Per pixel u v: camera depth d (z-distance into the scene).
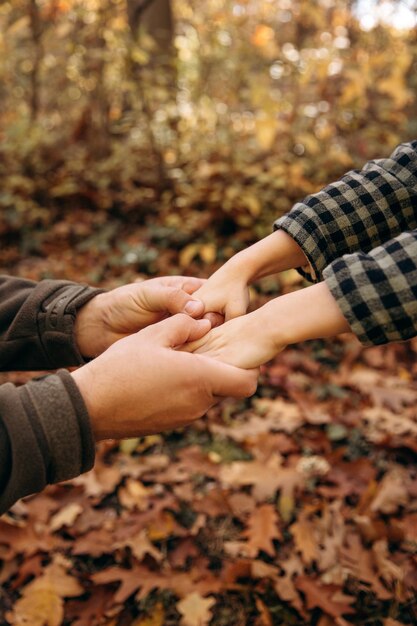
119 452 2.02
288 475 1.86
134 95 3.75
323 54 3.43
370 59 3.29
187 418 0.77
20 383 2.33
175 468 1.93
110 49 3.77
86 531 1.69
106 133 4.27
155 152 3.77
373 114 3.94
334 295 0.70
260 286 2.89
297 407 2.24
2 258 3.33
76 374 0.71
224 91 3.78
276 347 0.78
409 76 4.09
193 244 3.27
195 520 1.75
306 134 3.48
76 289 1.03
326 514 1.71
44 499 1.77
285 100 3.71
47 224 3.69
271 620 1.46
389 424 2.14
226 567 1.60
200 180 3.54
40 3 4.23
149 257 3.14
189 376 0.73
